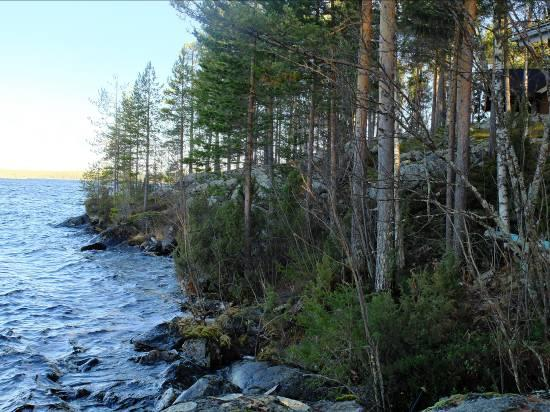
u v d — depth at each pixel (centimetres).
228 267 1864
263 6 1598
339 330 779
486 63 460
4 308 1692
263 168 2703
